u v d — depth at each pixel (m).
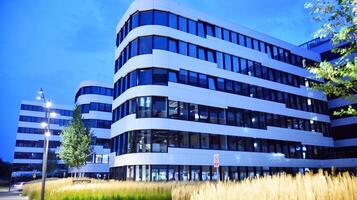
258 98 37.34
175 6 32.16
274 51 41.53
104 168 55.78
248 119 35.69
